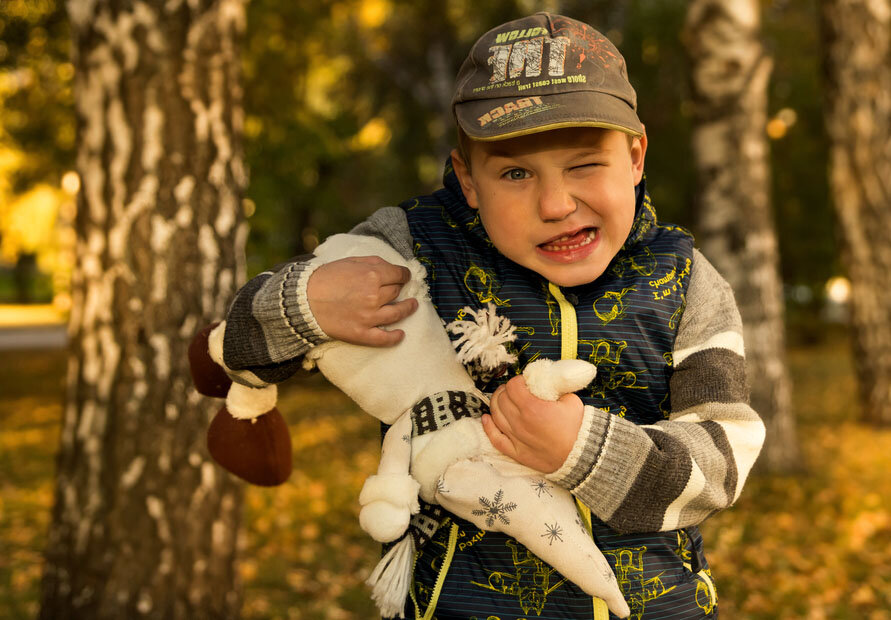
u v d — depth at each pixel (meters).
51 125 10.55
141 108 3.00
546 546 1.26
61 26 9.05
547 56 1.29
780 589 4.34
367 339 1.34
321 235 14.39
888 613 4.05
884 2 8.08
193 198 3.05
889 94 8.13
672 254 1.45
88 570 3.03
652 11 14.12
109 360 3.03
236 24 3.19
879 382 8.32
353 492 6.53
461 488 1.29
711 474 1.29
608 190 1.30
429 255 1.48
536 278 1.41
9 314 36.28
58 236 24.84
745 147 6.62
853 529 5.16
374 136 17.45
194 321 3.05
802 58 15.46
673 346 1.40
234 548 3.22
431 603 1.36
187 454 3.05
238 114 3.20
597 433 1.25
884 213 8.17
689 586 1.39
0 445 8.98
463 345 1.36
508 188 1.33
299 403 12.08
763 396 6.61
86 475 3.05
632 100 1.33
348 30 15.05
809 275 18.55
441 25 15.17
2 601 4.04
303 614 3.97
